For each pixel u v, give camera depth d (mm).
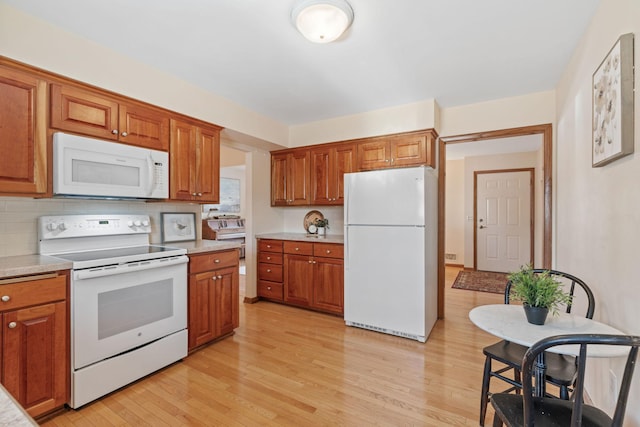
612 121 1432
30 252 2049
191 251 2477
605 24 1603
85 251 2238
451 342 2750
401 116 3279
